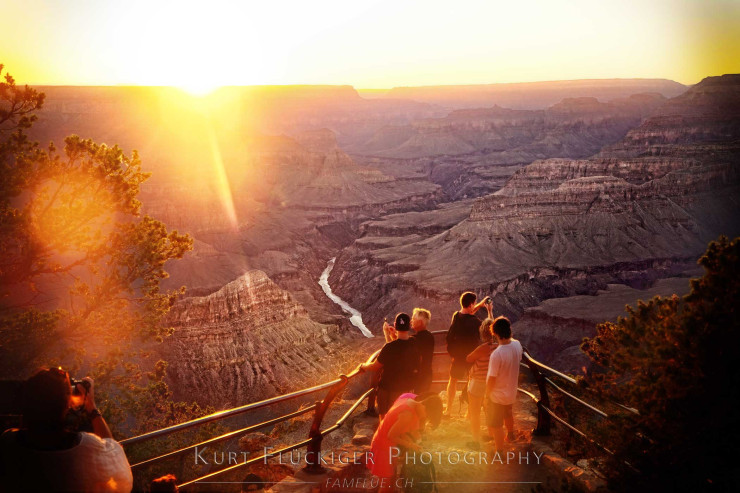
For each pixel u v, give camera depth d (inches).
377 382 476.7
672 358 258.7
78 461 198.1
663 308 273.3
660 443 264.2
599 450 359.3
